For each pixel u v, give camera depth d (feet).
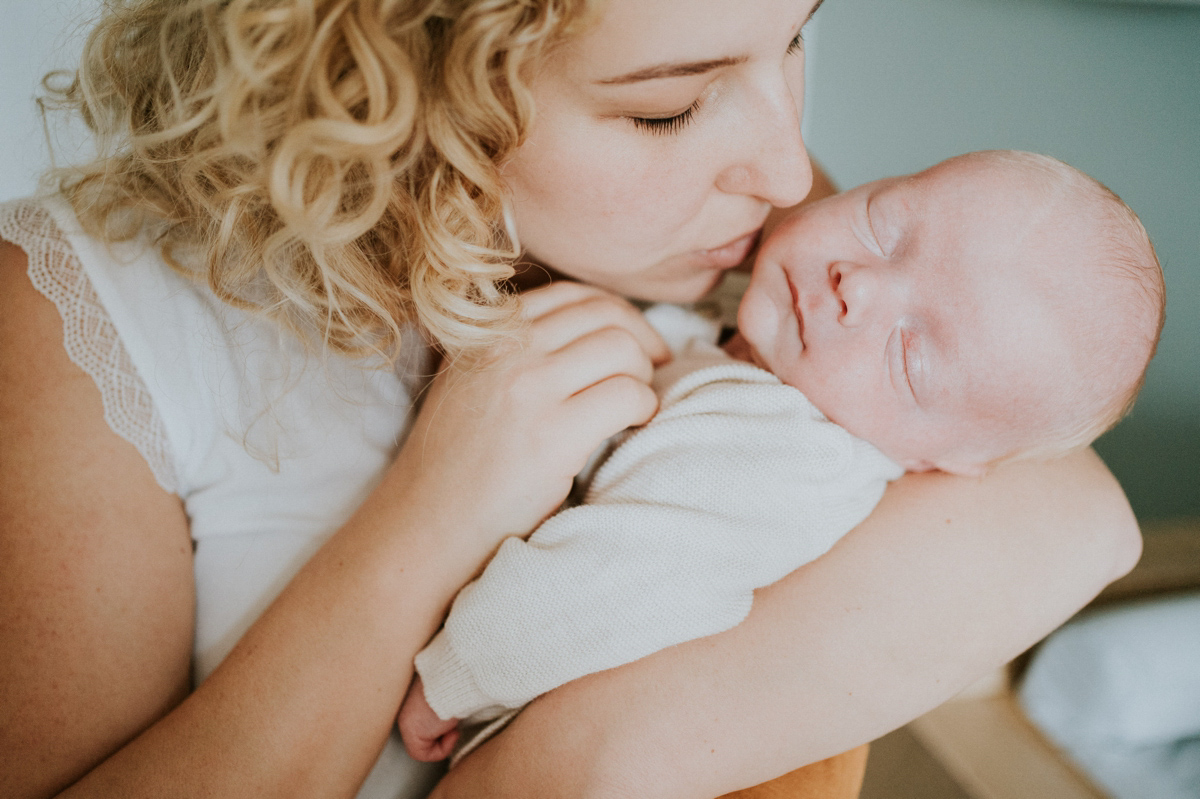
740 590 2.48
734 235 2.85
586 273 2.87
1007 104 6.53
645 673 2.35
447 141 2.17
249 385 2.69
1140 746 4.65
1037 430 3.00
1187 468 6.15
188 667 2.55
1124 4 5.67
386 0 1.93
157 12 2.39
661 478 2.65
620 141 2.23
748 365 3.10
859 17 7.45
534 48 1.97
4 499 2.15
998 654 2.49
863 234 3.18
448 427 2.50
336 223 2.26
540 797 2.23
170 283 2.59
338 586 2.33
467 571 2.48
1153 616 4.95
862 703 2.34
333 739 2.22
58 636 2.15
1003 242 2.92
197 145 2.32
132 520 2.37
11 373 2.27
